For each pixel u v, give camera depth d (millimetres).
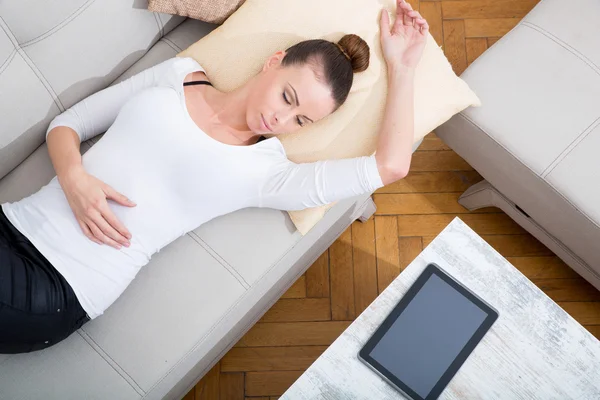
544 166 1381
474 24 1943
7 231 1181
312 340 1667
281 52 1271
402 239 1760
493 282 1253
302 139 1317
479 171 1572
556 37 1462
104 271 1185
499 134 1410
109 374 1222
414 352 1194
